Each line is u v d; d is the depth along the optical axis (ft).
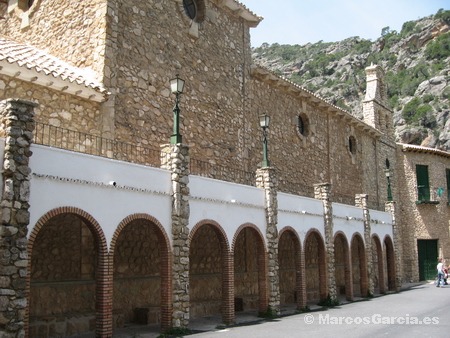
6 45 52.06
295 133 87.61
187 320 46.26
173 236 46.32
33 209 34.45
